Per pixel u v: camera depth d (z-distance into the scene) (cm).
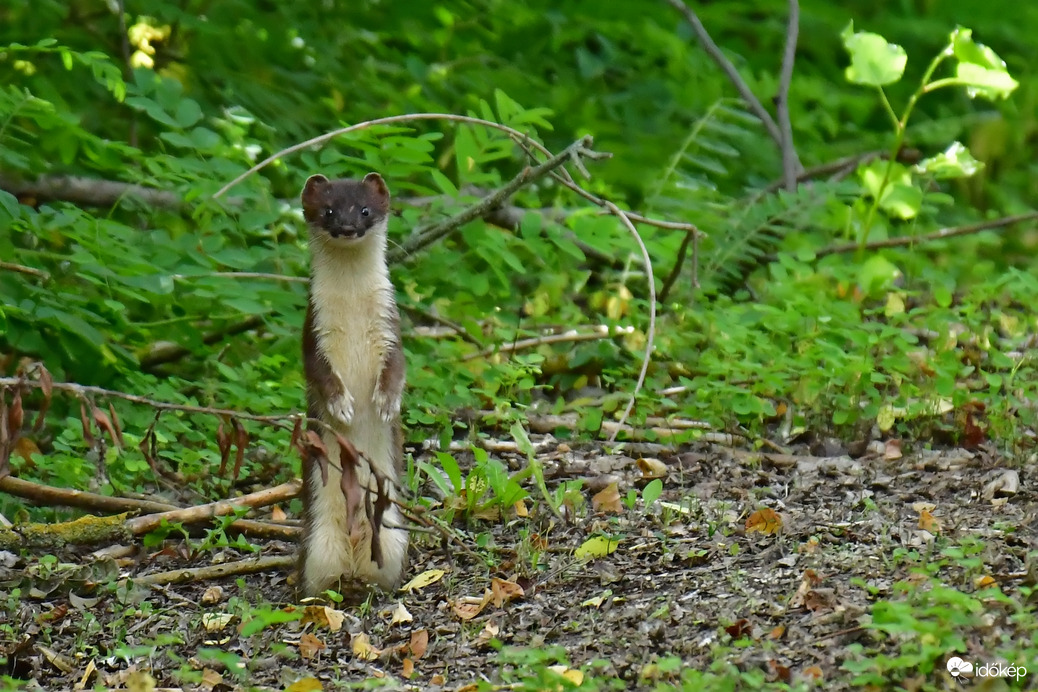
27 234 1262
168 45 1625
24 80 1474
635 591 833
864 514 948
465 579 884
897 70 1459
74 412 1145
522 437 985
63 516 1026
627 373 1305
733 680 652
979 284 1450
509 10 1856
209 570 922
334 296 884
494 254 1234
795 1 1805
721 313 1295
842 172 1688
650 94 1877
